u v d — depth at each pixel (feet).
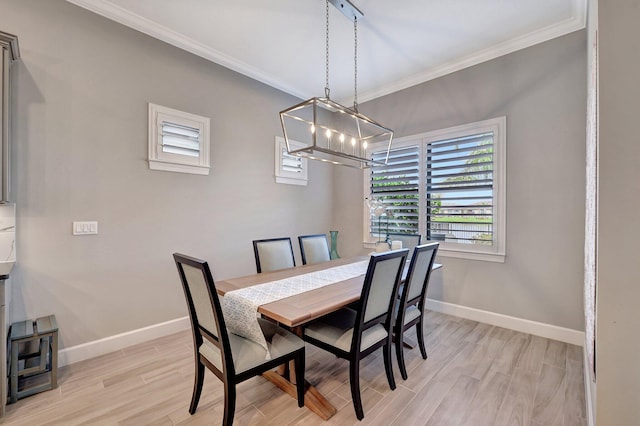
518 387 6.56
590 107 5.88
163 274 9.29
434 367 7.43
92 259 7.96
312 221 14.38
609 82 3.34
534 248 9.30
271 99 12.46
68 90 7.55
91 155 7.91
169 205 9.43
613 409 3.34
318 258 10.36
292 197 13.43
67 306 7.57
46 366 6.57
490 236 10.20
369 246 13.92
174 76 9.48
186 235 9.84
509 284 9.80
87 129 7.85
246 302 5.67
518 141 9.58
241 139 11.39
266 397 6.23
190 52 9.83
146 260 8.95
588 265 6.00
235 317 5.82
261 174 12.12
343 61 10.87
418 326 7.87
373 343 6.06
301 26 8.86
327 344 6.02
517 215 9.62
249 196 11.69
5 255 6.72
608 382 3.36
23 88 6.95
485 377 6.97
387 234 11.73
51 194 7.32
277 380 6.63
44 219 7.23
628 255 3.26
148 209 8.97
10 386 5.99
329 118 15.26
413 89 12.25
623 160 3.28
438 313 11.30
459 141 10.89
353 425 5.41
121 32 8.38
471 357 7.91
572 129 8.62
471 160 10.66
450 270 11.14
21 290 6.93
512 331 9.61
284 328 6.50
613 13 3.32
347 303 5.74
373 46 9.89
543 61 9.11
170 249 9.46
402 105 12.61
